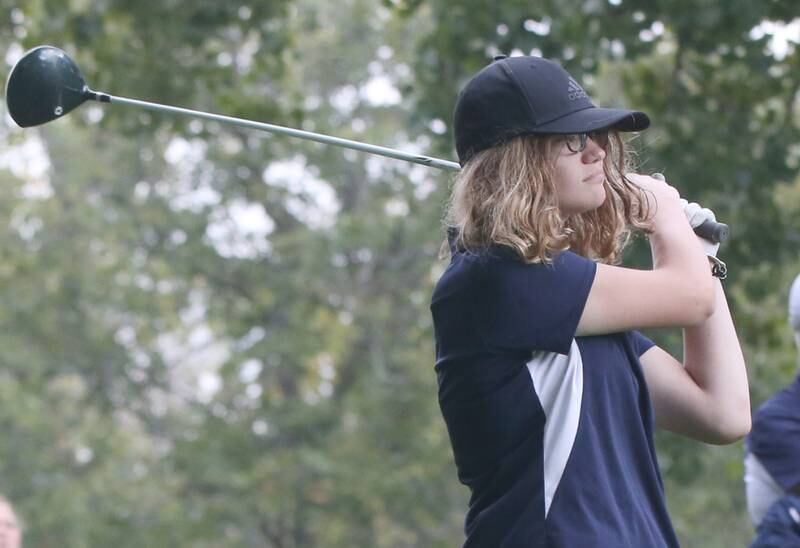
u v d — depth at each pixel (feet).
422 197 219.61
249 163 223.71
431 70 110.11
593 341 32.50
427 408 223.71
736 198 109.19
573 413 31.76
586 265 32.24
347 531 221.46
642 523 31.63
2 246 232.94
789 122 109.70
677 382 34.73
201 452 225.15
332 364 238.48
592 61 102.89
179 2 121.90
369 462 218.59
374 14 221.05
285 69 130.11
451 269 32.89
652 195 33.76
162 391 252.21
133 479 230.89
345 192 230.89
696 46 104.94
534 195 32.14
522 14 102.89
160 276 236.02
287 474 221.46
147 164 233.14
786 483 46.70
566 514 31.32
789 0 99.30
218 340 248.11
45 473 226.17
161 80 126.31
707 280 32.76
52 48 39.96
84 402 242.78
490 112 32.71
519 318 31.89
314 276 224.53
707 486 153.07
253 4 123.34
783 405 47.50
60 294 235.61
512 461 31.94
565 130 32.30
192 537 221.05
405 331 232.32
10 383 222.07
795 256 110.93
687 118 109.50
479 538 32.17
